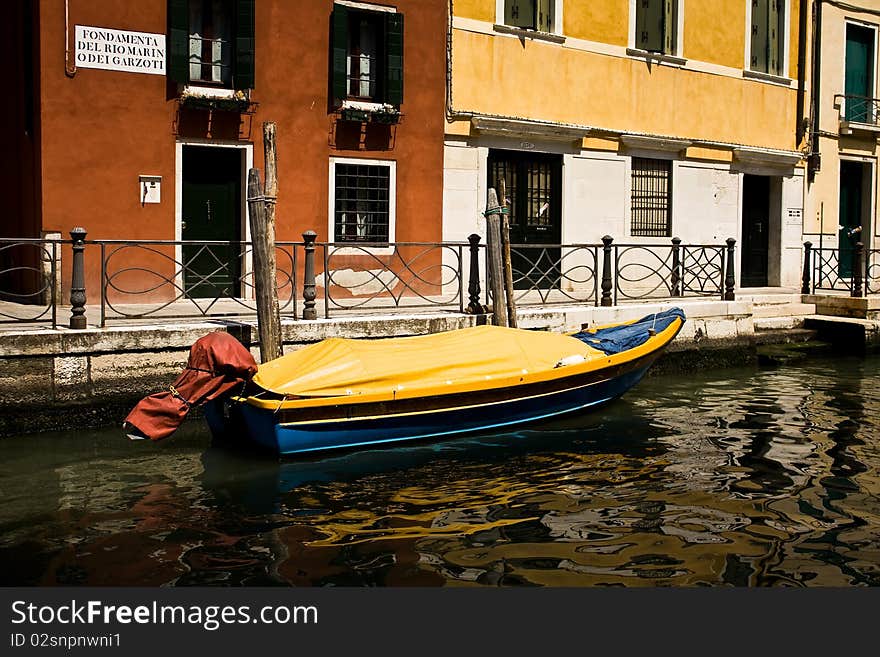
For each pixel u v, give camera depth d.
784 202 18.11
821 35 18.28
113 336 8.84
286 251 12.75
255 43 12.41
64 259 11.43
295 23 12.71
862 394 11.16
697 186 16.89
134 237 11.84
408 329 10.48
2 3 12.80
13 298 12.20
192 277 12.38
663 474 7.71
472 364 8.83
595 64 15.45
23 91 12.12
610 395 9.98
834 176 18.83
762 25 17.78
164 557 5.85
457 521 6.54
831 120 18.61
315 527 6.41
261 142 12.56
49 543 6.07
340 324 10.02
